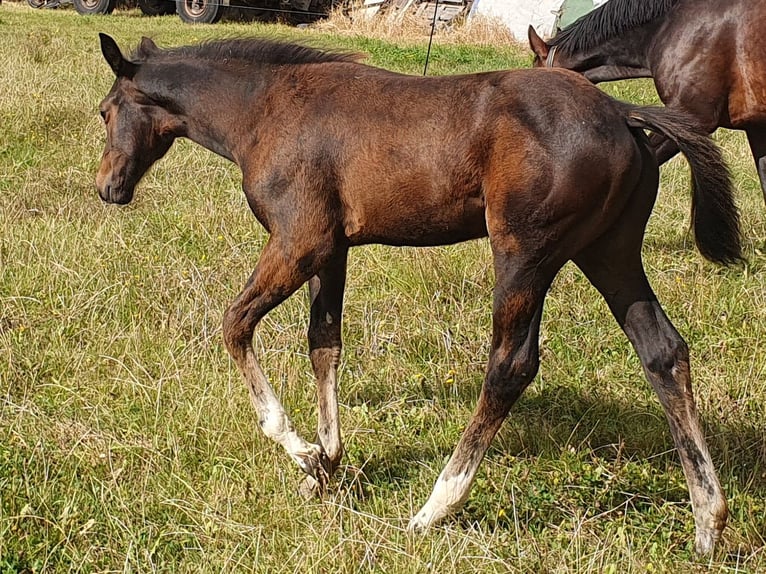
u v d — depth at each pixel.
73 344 5.12
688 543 3.71
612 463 4.21
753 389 4.75
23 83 10.76
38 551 3.54
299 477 4.07
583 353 5.27
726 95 5.97
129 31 18.22
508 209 3.46
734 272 6.13
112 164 4.38
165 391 4.60
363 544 3.55
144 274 5.89
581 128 3.40
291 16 22.55
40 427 4.27
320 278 4.11
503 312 3.59
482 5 19.50
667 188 7.77
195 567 3.48
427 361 5.17
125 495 3.86
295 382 4.76
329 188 3.75
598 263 3.75
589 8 16.20
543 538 3.71
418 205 3.65
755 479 4.07
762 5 5.72
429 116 3.60
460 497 3.67
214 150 4.22
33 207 7.00
